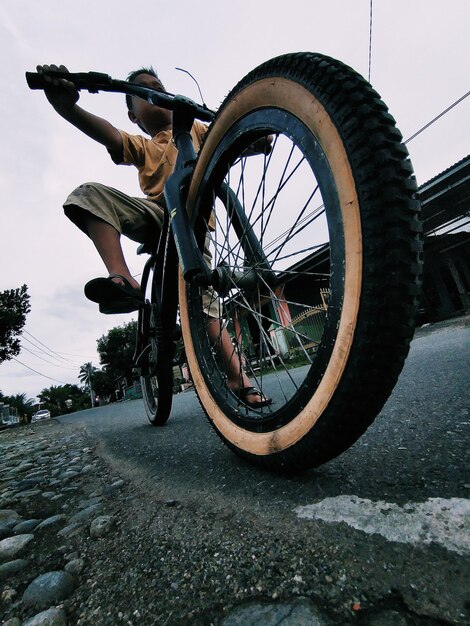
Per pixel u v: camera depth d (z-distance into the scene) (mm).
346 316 733
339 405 760
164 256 1801
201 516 904
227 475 1157
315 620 496
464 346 3195
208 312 1604
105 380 47781
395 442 1118
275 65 980
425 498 738
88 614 626
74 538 960
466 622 453
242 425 1172
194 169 1416
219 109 1253
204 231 1505
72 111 1637
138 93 1629
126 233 1948
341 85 771
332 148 764
